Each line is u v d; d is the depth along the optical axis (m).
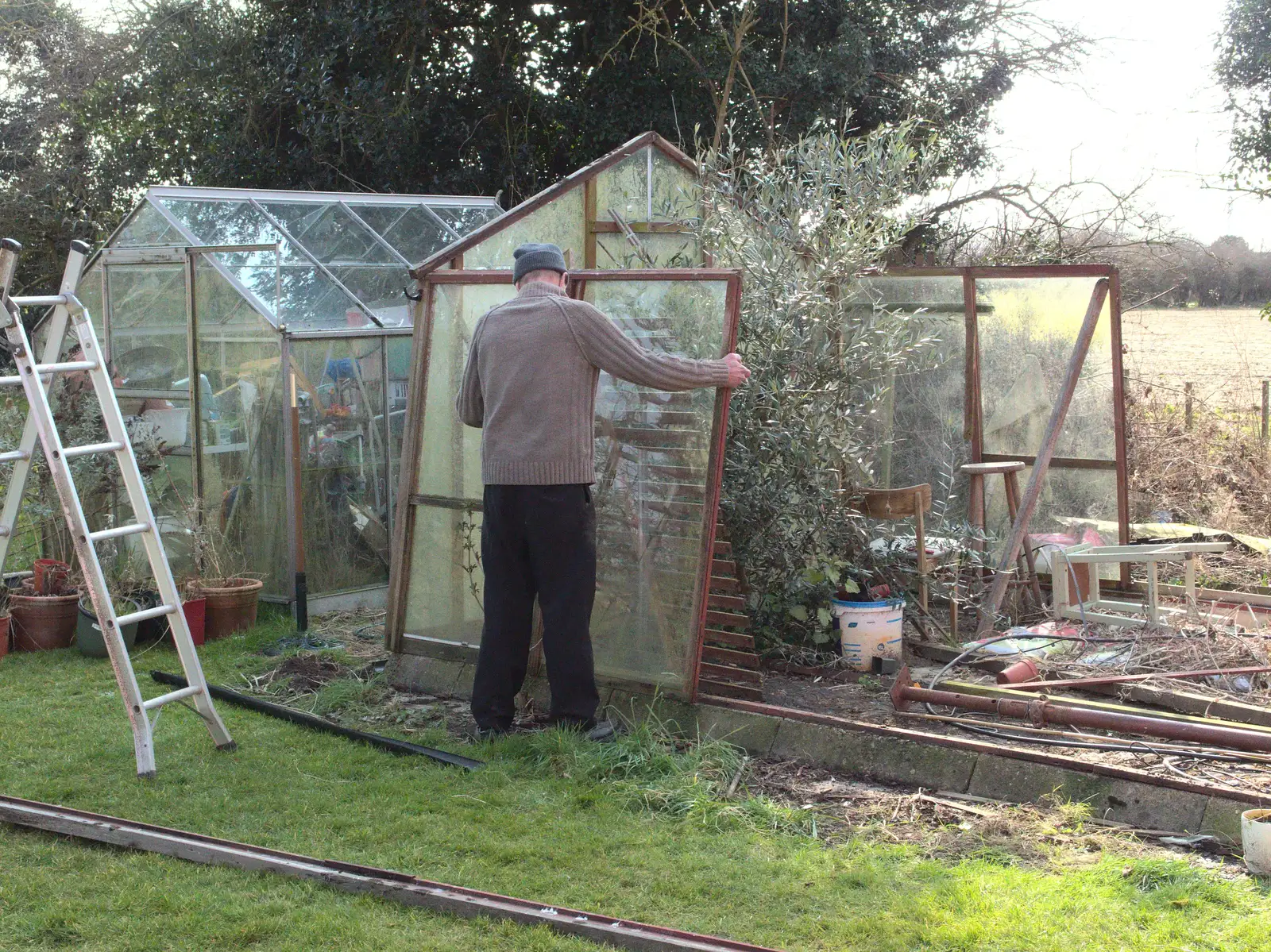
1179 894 3.31
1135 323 12.37
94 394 7.53
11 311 4.29
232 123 15.53
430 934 3.13
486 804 4.12
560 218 6.80
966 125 14.62
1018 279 7.18
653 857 3.67
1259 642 5.62
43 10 17.64
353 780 4.39
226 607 6.76
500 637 4.80
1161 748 4.41
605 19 14.23
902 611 5.79
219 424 7.38
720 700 4.88
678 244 7.41
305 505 7.35
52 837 3.76
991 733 4.71
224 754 4.67
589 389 4.64
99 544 7.40
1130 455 9.60
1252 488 9.77
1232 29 12.88
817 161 5.98
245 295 7.16
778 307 5.59
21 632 6.46
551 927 3.14
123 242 7.85
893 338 5.93
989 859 3.66
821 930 3.18
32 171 17.31
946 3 14.50
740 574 5.75
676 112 13.68
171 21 16.00
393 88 14.48
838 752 4.51
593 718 4.78
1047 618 6.41
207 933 3.11
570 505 4.61
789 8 14.33
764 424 5.57
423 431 5.74
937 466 7.45
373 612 7.51
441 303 5.73
